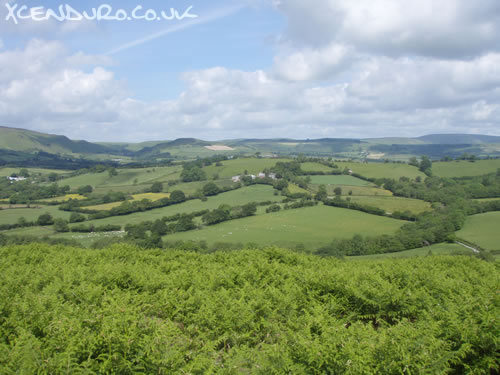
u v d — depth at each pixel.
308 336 8.27
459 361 8.05
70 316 9.46
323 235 81.75
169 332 8.88
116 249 22.69
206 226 95.12
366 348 7.72
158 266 17.97
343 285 12.44
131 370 7.57
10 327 9.33
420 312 10.77
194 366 7.82
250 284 14.02
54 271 15.08
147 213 110.38
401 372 7.24
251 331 9.98
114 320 8.73
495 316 8.60
